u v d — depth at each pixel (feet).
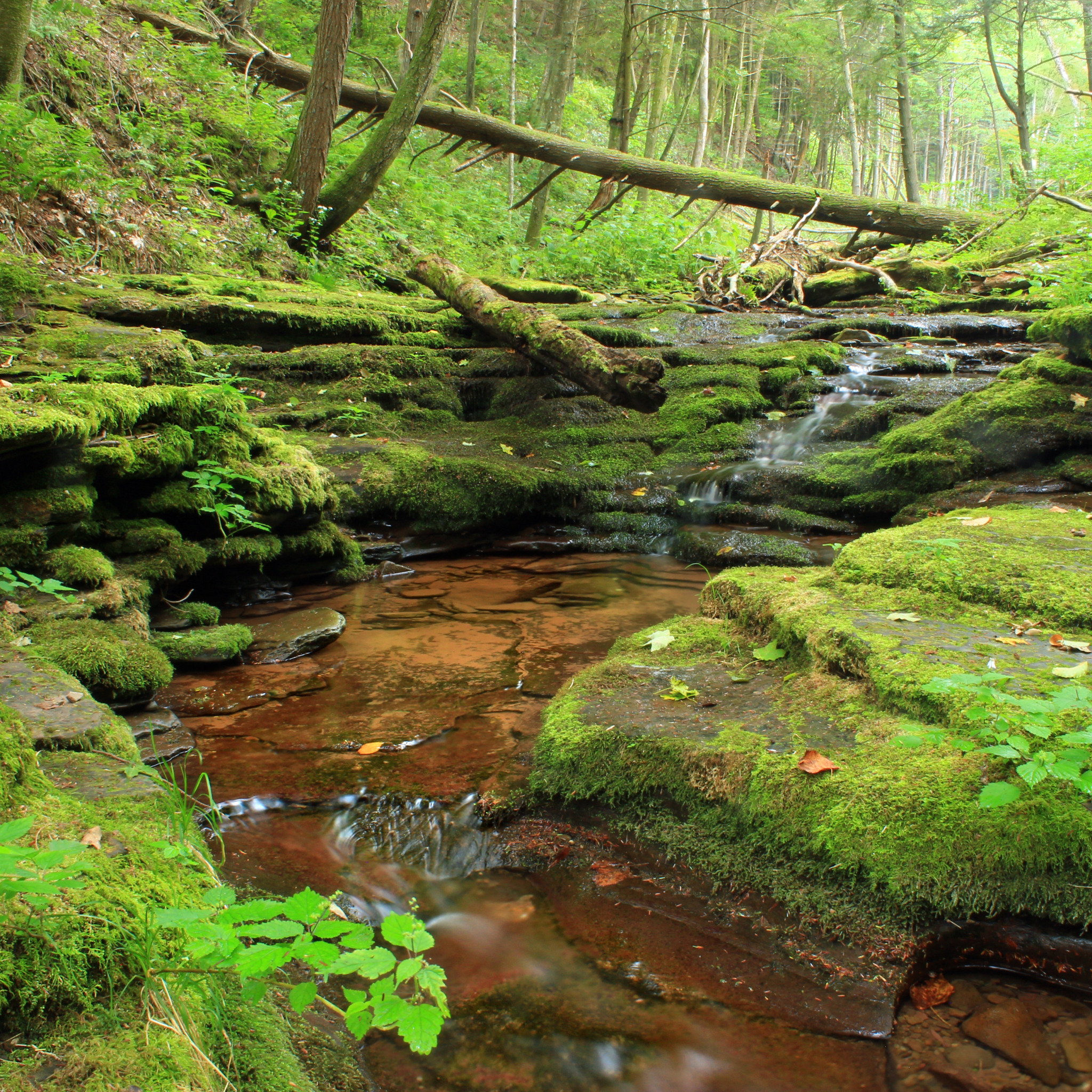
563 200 62.34
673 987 5.70
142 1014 4.05
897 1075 4.96
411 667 11.27
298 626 12.44
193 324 23.00
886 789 6.42
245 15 44.04
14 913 4.20
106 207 27.37
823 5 77.25
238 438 14.43
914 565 10.58
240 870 6.95
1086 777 5.62
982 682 7.26
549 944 6.16
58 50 30.81
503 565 17.10
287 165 34.68
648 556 17.74
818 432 21.29
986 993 5.62
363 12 59.11
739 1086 4.93
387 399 22.65
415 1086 4.94
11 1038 3.76
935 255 42.04
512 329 22.53
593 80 90.84
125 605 10.94
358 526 17.49
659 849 7.11
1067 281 29.63
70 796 6.17
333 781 8.26
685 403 22.82
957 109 123.34
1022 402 18.52
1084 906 5.65
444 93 38.47
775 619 9.82
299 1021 5.19
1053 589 9.62
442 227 45.19
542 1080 4.99
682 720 8.05
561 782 7.79
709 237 49.93
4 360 14.79
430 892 6.79
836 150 116.57
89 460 11.37
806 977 5.72
